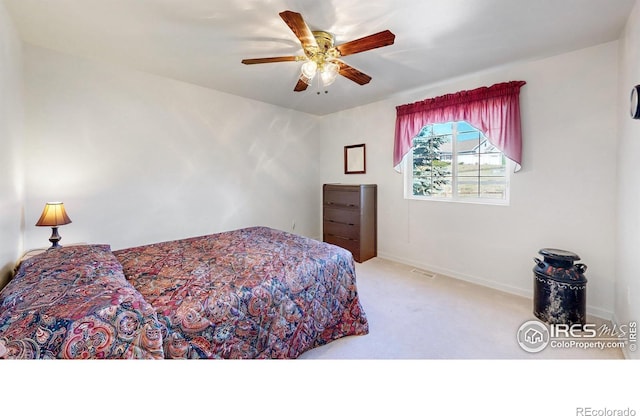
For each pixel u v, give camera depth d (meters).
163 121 3.11
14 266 1.96
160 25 2.02
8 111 1.84
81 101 2.57
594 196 2.36
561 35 2.13
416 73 2.89
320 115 4.84
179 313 1.31
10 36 1.90
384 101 3.93
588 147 2.37
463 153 3.28
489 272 3.02
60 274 1.30
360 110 4.26
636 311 1.68
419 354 1.86
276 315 1.64
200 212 3.48
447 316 2.37
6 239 1.78
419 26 2.00
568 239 2.50
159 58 2.58
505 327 2.18
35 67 2.33
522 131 2.71
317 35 2.04
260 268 1.80
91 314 0.98
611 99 2.24
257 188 4.08
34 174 2.36
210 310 1.39
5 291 1.15
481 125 2.91
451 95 3.12
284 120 4.36
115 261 1.61
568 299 2.12
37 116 2.36
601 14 1.85
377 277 3.30
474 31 2.07
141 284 1.54
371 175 4.18
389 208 3.96
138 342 1.04
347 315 2.09
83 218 2.63
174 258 1.98
